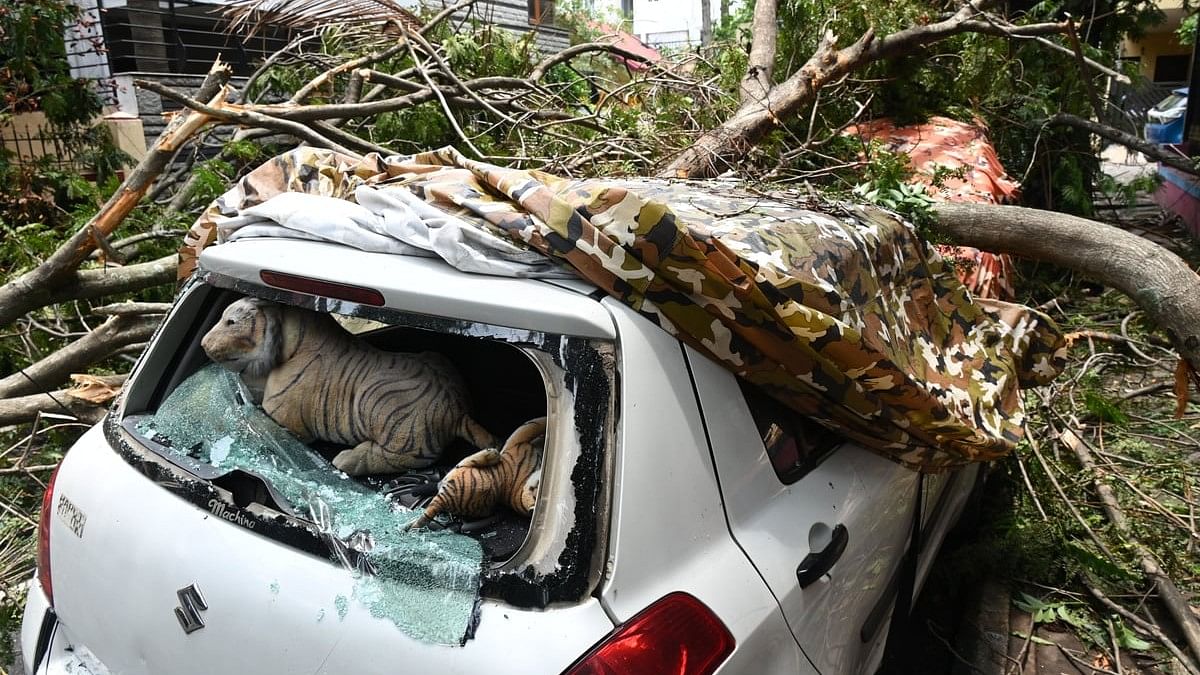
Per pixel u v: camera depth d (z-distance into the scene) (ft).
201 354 7.36
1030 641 9.77
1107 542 11.62
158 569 5.58
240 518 5.44
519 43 21.74
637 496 4.91
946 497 10.16
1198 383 9.78
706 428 5.57
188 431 6.44
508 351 8.70
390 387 6.34
